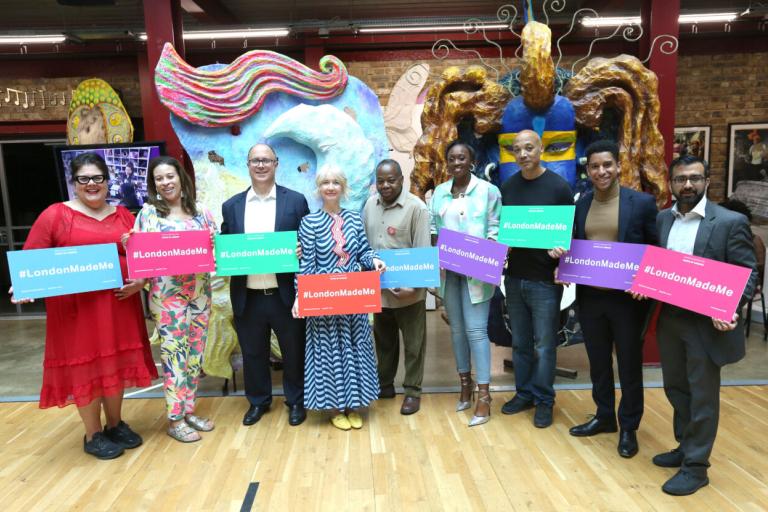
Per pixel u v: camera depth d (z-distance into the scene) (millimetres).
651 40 3471
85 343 2322
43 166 6383
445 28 5594
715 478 2164
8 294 6809
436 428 2689
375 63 6305
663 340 2096
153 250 2375
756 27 5809
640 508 1968
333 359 2598
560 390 3215
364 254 2598
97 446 2469
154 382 3555
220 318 3252
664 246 2051
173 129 3463
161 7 3426
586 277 2301
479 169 3551
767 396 3076
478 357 2744
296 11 6059
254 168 2570
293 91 3381
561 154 3342
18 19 6098
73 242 2305
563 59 6336
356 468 2299
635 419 2361
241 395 3262
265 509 2012
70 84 6266
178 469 2334
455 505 2014
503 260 2486
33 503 2096
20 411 3096
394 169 2666
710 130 6215
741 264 1842
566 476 2201
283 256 2525
